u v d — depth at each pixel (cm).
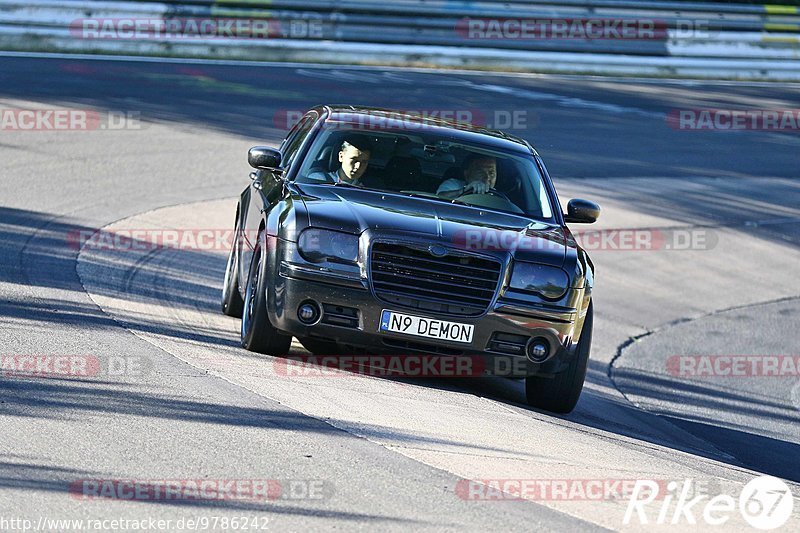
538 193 2670
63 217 4109
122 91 6544
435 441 1928
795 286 5212
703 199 6256
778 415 3381
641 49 9625
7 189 4409
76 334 2438
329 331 2303
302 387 2202
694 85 9481
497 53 9069
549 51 9269
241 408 1984
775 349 4275
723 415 3278
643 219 5738
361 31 8631
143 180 4947
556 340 2353
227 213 4669
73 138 5431
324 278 2278
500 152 2750
